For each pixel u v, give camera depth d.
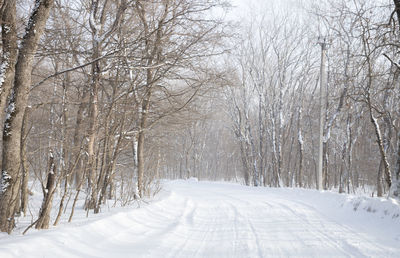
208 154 77.38
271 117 41.09
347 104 23.38
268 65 42.28
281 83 39.25
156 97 18.73
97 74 12.53
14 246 5.35
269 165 50.50
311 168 52.41
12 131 7.71
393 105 23.09
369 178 46.28
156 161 24.42
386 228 9.41
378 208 11.11
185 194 24.45
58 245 6.20
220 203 17.98
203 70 15.43
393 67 17.98
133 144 17.75
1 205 7.48
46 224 8.04
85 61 12.83
